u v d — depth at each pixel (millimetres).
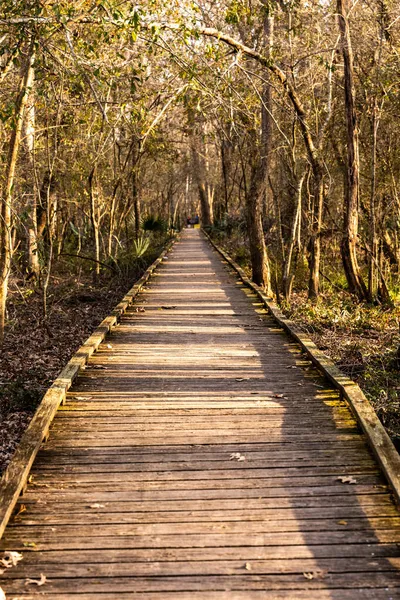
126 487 4602
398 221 15852
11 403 7555
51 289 16328
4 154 12109
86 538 3945
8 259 9906
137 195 25641
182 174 43875
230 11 11453
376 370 8711
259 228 15742
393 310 14352
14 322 12141
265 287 15734
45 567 3654
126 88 12930
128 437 5484
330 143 19500
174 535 3975
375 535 3967
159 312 11664
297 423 5785
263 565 3662
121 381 7098
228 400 6434
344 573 3598
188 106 12086
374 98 14703
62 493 4512
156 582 3518
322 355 7797
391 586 3482
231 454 5121
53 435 5523
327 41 16031
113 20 8695
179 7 9875
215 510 4277
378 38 14641
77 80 9695
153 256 23484
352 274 15305
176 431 5613
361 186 18047
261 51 13828
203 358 8148
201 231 45812
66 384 6523
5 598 3379
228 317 11180
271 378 7215
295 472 4816
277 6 13836
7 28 9398
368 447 5246
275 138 17812
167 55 10570
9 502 4188
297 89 16375
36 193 13344
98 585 3496
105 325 9750
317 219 15961
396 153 16156
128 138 21641
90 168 18109
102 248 22562
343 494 4480
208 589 3459
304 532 4004
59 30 8781
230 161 31547
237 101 12836
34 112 14016
